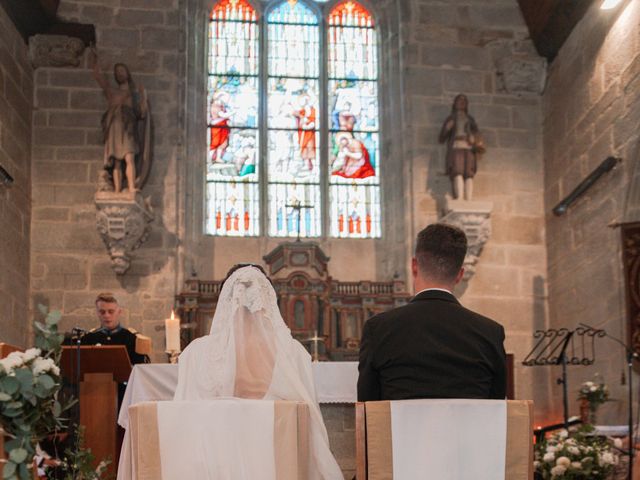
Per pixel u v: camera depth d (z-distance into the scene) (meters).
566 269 14.08
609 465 7.70
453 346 3.96
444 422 3.72
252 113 15.64
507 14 15.70
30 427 3.72
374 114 15.86
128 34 15.07
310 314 13.98
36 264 14.18
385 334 4.02
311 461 4.04
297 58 15.98
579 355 13.33
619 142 12.30
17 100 13.83
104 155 14.26
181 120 14.87
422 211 14.96
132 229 13.98
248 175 15.37
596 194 13.00
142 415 3.85
